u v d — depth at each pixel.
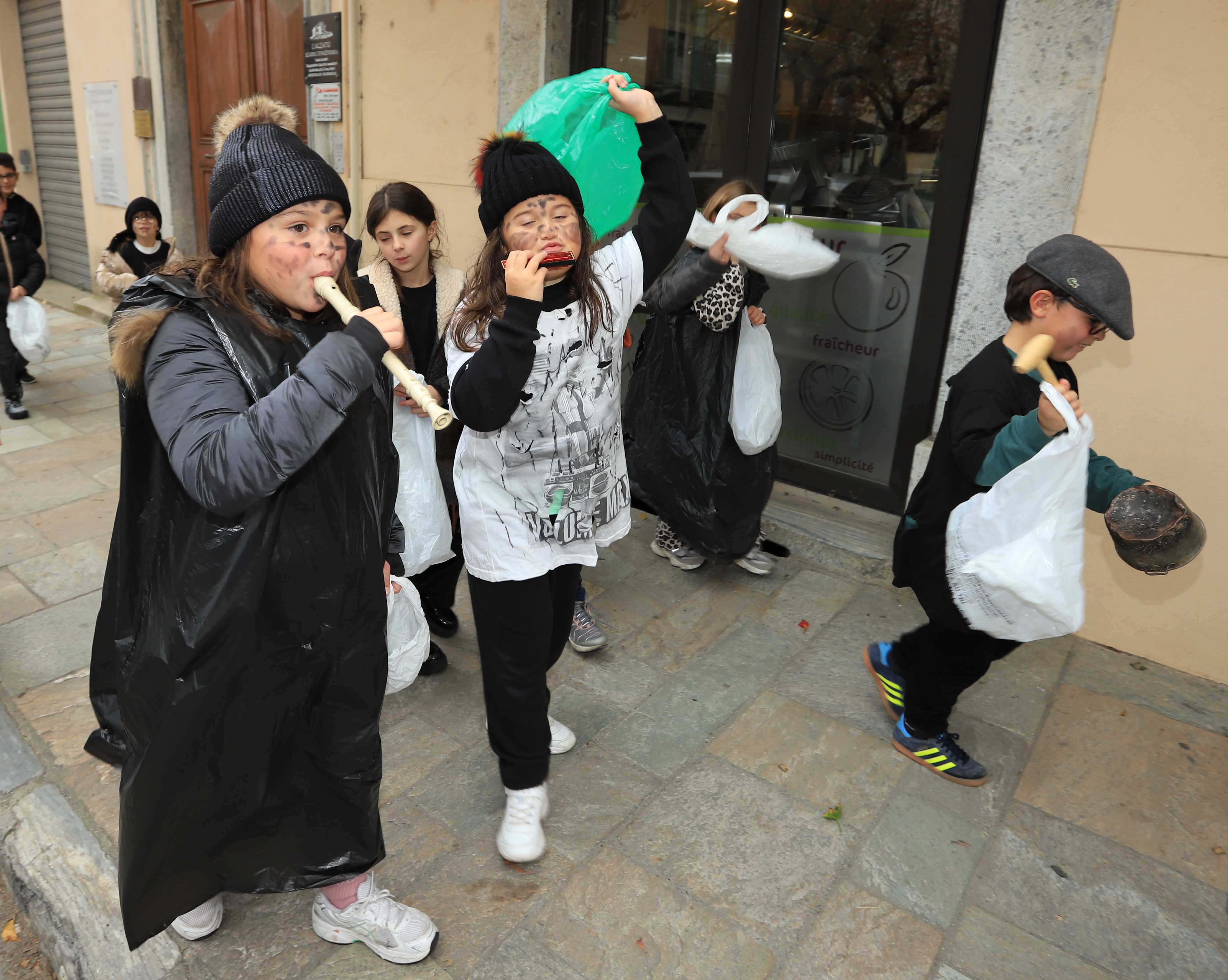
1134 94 2.67
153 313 1.30
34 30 9.15
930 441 3.42
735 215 2.83
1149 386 2.80
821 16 3.60
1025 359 1.71
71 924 1.96
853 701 2.80
